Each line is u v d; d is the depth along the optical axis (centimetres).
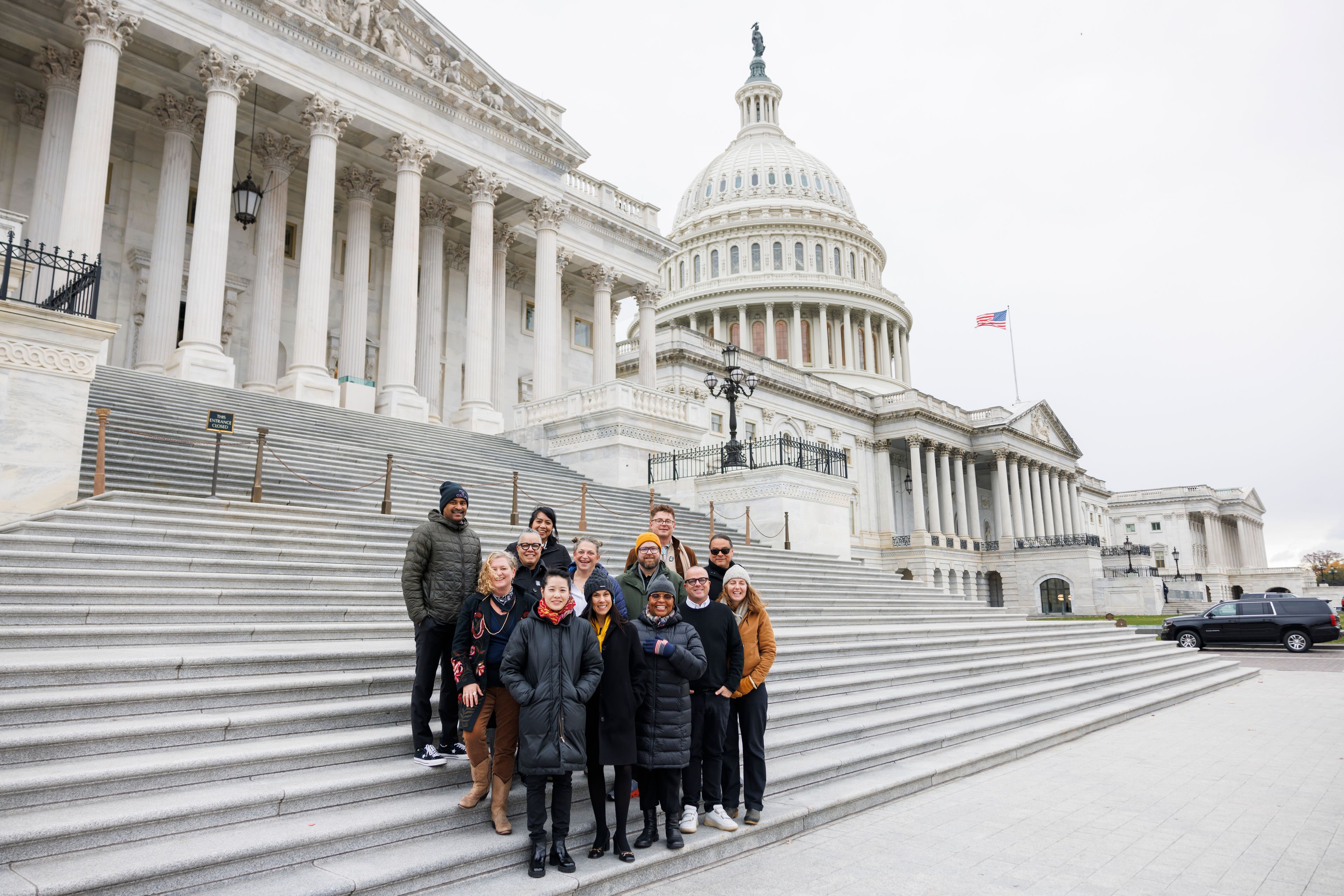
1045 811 771
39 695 562
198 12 2184
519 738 545
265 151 2666
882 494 6769
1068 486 8731
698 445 2628
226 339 2664
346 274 2819
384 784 586
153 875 443
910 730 1002
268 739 613
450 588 642
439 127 2759
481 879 534
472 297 2825
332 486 1423
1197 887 580
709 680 649
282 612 827
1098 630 2022
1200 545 11050
